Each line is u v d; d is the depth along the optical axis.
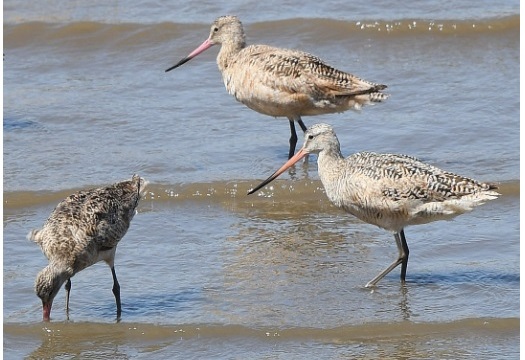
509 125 19.14
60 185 17.08
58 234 12.97
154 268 14.55
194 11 24.02
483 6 23.95
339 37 23.16
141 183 13.88
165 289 13.96
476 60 22.17
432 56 22.41
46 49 22.88
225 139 19.00
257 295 13.76
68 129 19.30
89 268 14.56
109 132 19.19
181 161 17.98
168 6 24.19
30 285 14.00
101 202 13.23
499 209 16.14
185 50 22.84
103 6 24.16
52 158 18.11
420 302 13.51
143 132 19.20
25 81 21.59
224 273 14.37
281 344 12.66
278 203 16.70
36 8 24.14
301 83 17.72
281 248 15.12
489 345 12.60
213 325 12.95
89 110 20.05
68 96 20.73
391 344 12.62
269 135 19.25
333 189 14.19
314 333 12.84
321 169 14.35
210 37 19.17
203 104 20.42
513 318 13.05
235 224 15.97
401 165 13.68
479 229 15.48
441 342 12.66
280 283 14.06
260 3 24.27
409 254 14.80
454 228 15.52
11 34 23.23
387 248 15.02
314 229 15.74
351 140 18.70
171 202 16.69
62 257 12.95
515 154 17.98
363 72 21.80
